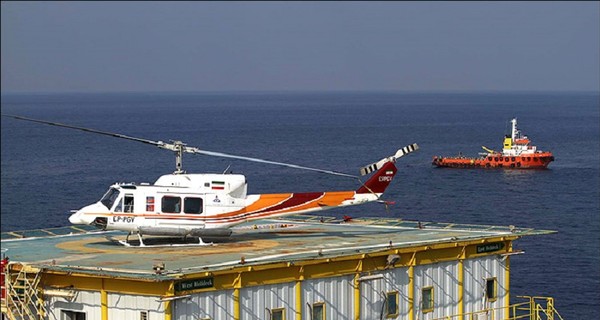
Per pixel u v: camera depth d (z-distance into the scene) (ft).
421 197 503.61
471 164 643.04
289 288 173.27
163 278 152.46
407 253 191.93
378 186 210.59
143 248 191.62
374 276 185.16
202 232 195.42
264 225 233.96
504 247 213.25
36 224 460.96
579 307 273.95
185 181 198.08
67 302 166.91
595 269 321.32
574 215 443.73
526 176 596.29
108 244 199.11
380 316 187.73
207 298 161.17
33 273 168.86
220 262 169.89
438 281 199.00
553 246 362.94
